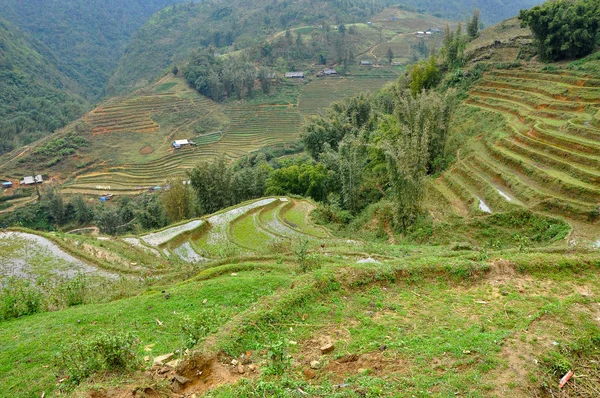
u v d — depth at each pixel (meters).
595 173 22.20
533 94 37.06
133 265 21.03
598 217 19.47
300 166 42.75
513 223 21.89
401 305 9.73
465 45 52.88
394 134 33.47
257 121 97.56
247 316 8.66
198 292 12.25
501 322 8.67
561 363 7.08
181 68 114.94
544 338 7.87
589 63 36.12
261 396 6.18
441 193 28.83
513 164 27.31
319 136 46.97
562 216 20.69
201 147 86.69
